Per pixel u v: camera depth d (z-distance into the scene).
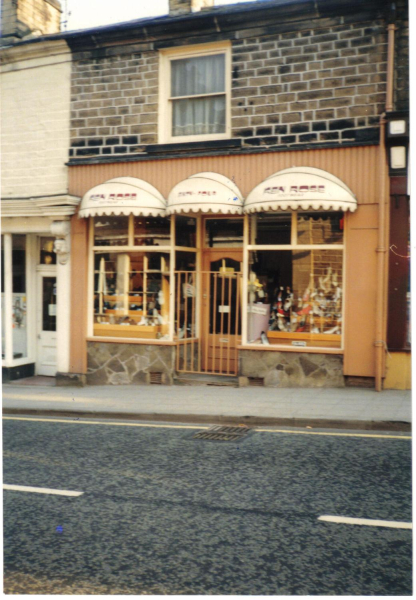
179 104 12.13
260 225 11.41
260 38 11.21
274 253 11.33
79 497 5.75
